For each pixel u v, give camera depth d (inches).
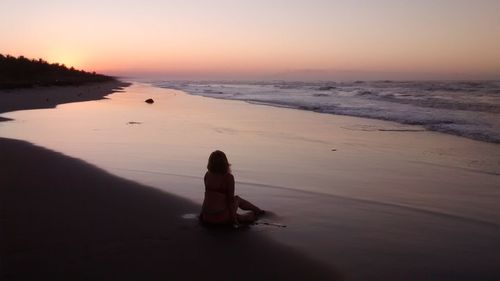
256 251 188.5
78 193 273.3
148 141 502.6
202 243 196.1
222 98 1512.1
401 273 170.7
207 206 219.5
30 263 171.2
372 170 364.8
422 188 308.3
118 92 1924.2
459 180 332.8
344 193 291.3
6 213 230.2
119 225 216.5
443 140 539.2
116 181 307.7
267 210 250.5
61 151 424.5
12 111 861.8
